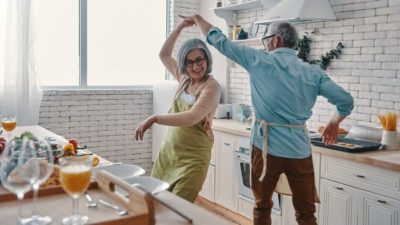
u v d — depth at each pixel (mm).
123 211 1432
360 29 3631
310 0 3629
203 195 4672
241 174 4062
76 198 1394
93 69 5340
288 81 2537
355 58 3686
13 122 2965
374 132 3326
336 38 3838
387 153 3029
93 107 5219
